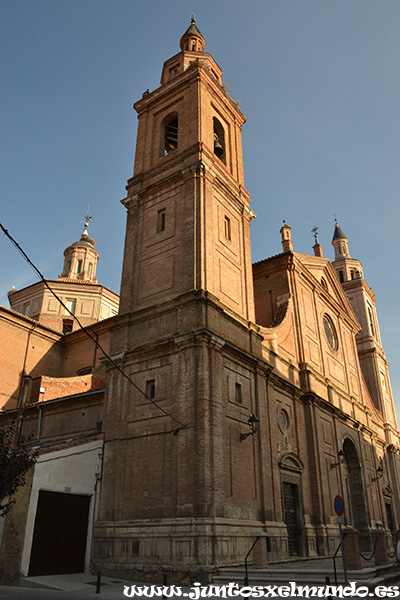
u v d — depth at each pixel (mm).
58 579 17547
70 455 20312
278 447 24625
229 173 28344
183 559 17172
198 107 27594
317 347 33625
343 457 30844
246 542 19047
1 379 33500
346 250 58344
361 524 32906
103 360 23531
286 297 31375
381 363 51906
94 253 53812
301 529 24656
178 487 18438
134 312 23734
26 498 18188
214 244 24422
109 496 20500
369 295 54531
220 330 22109
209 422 19172
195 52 32938
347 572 15773
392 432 46719
